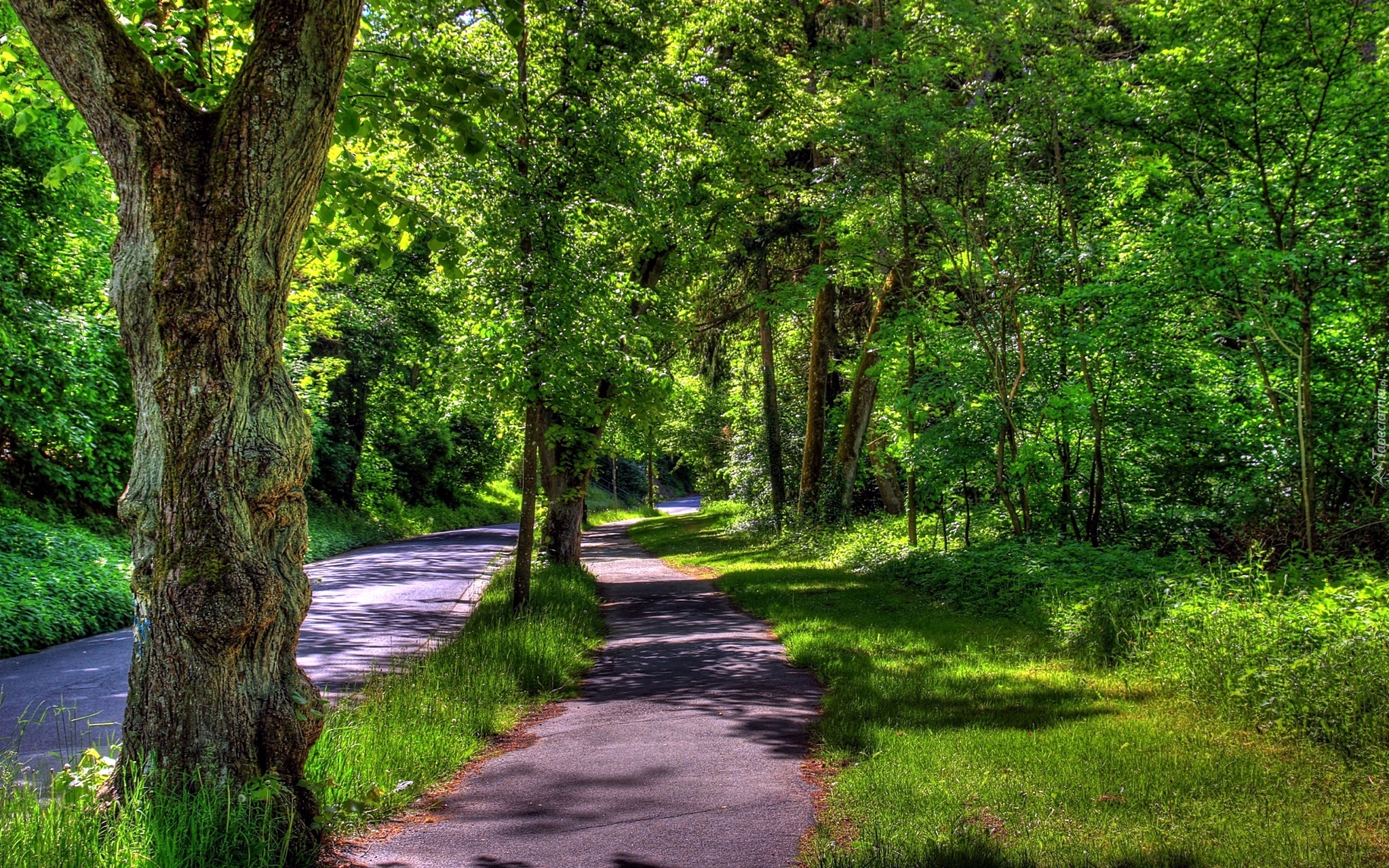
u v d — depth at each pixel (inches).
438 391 625.0
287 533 191.5
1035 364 623.5
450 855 186.9
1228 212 471.8
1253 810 193.3
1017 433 649.6
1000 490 642.2
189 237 173.0
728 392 1547.7
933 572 637.3
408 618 588.4
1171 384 581.0
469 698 321.4
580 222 531.2
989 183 623.2
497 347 490.3
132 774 173.9
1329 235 473.1
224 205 173.3
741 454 1455.5
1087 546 563.2
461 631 474.0
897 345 711.1
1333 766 221.0
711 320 1079.0
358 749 233.0
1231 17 519.2
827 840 186.7
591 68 589.9
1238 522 541.0
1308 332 477.7
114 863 150.3
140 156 173.2
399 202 303.7
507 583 634.8
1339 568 419.5
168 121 172.9
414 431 1894.7
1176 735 255.3
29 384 652.1
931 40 659.4
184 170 173.3
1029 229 615.8
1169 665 324.2
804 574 780.0
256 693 181.9
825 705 319.0
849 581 707.4
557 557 809.5
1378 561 442.6
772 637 502.3
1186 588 383.6
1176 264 490.9
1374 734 227.6
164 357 175.6
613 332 529.0
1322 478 521.0
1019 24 593.3
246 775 177.6
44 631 484.4
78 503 822.5
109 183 710.5
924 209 642.2
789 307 831.7
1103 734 256.2
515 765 262.4
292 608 190.7
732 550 1128.8
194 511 174.2
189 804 168.6
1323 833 177.9
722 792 226.1
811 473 1074.7
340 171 291.9
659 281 791.1
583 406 535.2
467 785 242.4
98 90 169.9
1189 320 540.4
